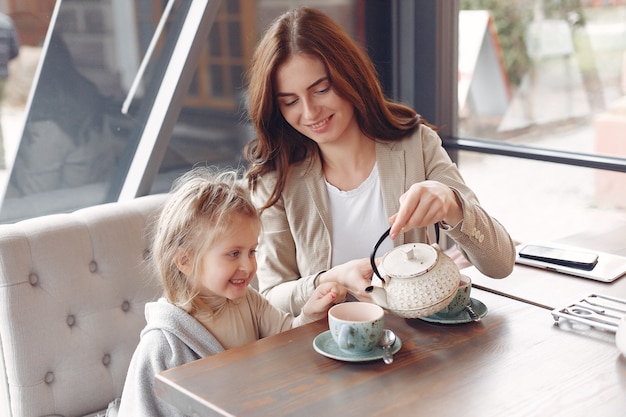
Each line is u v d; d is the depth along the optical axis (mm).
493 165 2920
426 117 3107
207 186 1545
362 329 1228
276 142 1733
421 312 1306
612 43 2566
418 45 3066
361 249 1745
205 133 2758
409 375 1183
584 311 1395
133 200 2078
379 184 1735
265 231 1780
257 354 1286
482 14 2920
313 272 1759
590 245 1862
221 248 1475
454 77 3053
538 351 1254
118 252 1928
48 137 2418
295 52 1581
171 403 1196
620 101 2576
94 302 1869
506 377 1165
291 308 1626
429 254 1326
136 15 2492
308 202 1747
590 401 1087
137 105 2564
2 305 1756
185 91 2496
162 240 1527
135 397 1482
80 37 2404
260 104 1652
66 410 1820
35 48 2332
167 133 2516
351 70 1630
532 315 1409
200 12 2443
